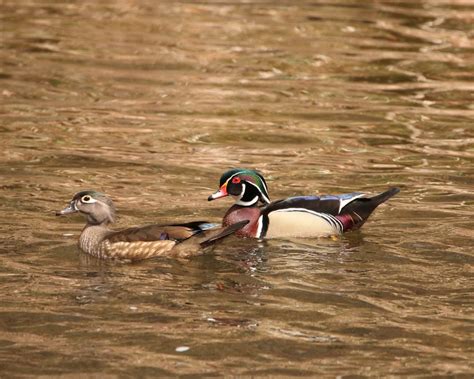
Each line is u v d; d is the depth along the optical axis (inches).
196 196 647.8
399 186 672.4
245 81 979.9
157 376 394.9
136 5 1362.0
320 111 875.4
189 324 444.5
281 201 576.7
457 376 396.8
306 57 1082.7
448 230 578.6
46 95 911.0
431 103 910.4
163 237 530.6
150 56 1072.2
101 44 1125.1
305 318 453.1
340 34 1198.3
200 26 1232.8
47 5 1355.8
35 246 545.6
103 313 455.5
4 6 1339.8
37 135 786.2
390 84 979.3
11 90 924.0
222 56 1080.2
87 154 738.2
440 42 1167.6
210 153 749.9
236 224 531.2
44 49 1095.0
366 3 1398.9
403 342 428.5
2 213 601.6
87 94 919.7
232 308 463.5
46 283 491.8
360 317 454.6
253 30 1211.9
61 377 393.4
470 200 641.6
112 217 547.5
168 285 492.1
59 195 641.6
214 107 882.8
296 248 549.0
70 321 446.0
